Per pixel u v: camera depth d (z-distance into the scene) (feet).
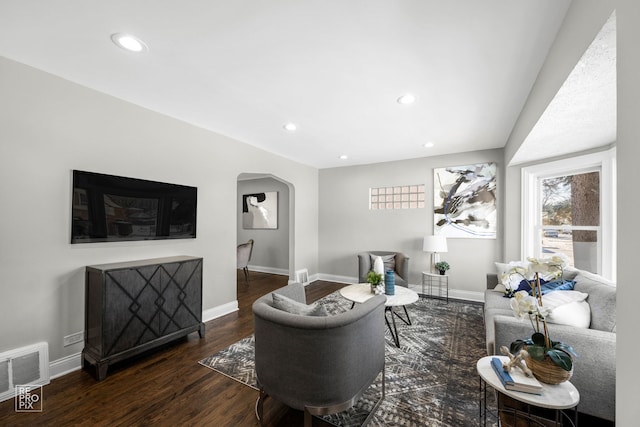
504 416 5.61
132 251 8.57
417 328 10.30
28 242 6.58
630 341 2.52
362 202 17.31
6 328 6.27
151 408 5.90
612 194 8.22
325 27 5.13
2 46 5.80
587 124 6.98
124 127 8.36
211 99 8.28
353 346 4.94
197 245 10.61
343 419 5.64
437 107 8.72
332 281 18.20
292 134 11.59
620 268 2.68
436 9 4.66
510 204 12.28
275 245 20.76
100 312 6.97
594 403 4.89
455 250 14.42
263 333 5.19
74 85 7.30
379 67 6.49
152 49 5.87
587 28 3.91
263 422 5.43
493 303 8.67
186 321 8.97
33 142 6.63
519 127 9.21
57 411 5.78
